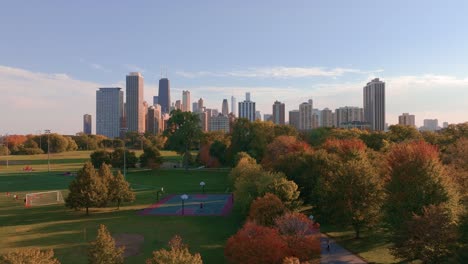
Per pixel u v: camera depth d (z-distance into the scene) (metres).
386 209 41.19
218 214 61.75
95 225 54.69
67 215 62.00
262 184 47.47
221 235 48.72
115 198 65.00
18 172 127.00
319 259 37.09
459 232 30.62
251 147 109.88
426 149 46.97
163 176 113.94
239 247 30.62
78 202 61.25
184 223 55.59
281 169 64.12
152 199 76.62
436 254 32.06
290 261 25.62
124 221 57.12
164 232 50.47
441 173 40.34
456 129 97.06
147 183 100.00
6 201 74.88
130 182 101.94
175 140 124.31
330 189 46.69
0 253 41.12
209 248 43.03
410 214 36.75
